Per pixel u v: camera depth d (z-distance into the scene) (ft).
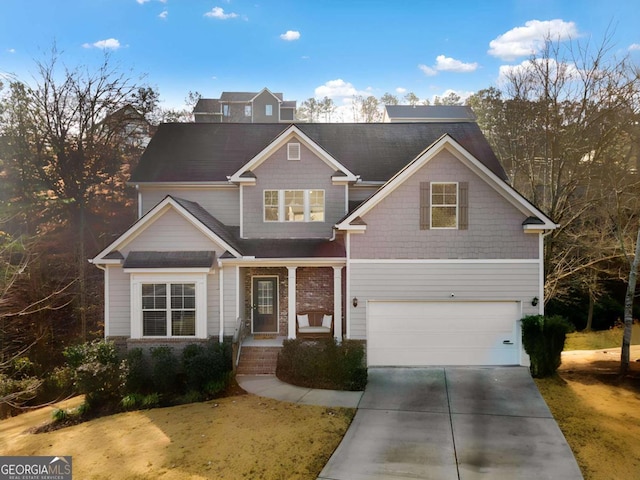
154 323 48.37
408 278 47.62
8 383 48.93
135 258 48.29
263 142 69.10
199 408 39.04
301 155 57.31
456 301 47.60
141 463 29.60
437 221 47.65
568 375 45.65
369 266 47.70
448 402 38.83
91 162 87.97
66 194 82.33
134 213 95.71
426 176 47.55
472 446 30.99
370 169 62.85
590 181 62.54
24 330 65.10
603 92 57.52
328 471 28.09
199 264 47.73
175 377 43.73
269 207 57.21
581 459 29.01
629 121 55.98
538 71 62.49
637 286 76.89
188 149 66.74
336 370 43.24
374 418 35.88
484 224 47.44
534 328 45.06
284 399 40.32
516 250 47.26
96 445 32.76
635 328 85.51
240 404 39.45
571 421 34.60
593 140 60.95
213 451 30.73
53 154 83.76
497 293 47.37
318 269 57.98
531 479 26.84
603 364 50.37
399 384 43.19
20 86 77.82
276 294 58.08
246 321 57.16
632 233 59.62
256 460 29.43
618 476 26.99
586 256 66.03
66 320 77.36
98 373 41.37
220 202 61.52
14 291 62.64
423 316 47.85
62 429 36.81
